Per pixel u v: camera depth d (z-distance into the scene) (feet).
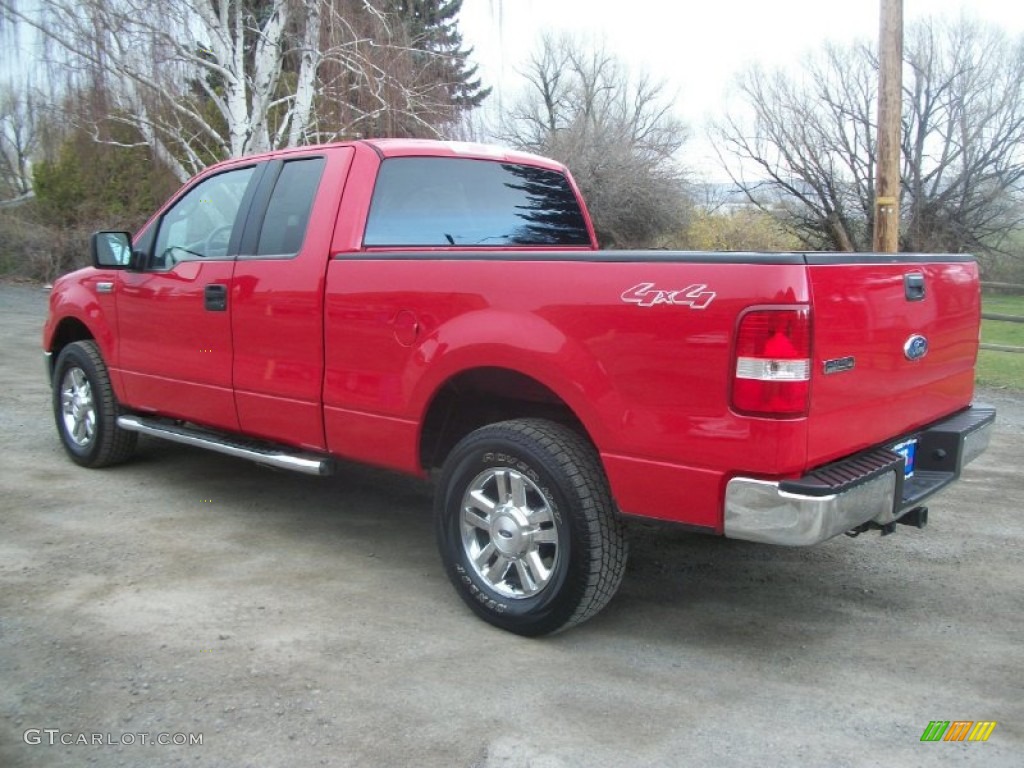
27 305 56.75
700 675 11.35
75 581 13.73
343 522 17.08
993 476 21.38
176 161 54.54
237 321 15.75
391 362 13.48
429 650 11.82
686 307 10.53
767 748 9.68
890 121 32.53
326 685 10.80
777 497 10.14
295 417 15.07
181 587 13.64
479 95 55.36
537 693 10.77
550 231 17.90
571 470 11.60
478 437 12.49
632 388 11.01
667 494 10.94
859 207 90.43
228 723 9.93
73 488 18.62
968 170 85.66
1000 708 10.63
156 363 17.66
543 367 11.70
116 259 18.25
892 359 11.88
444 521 12.98
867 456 11.59
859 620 13.15
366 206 14.48
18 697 10.36
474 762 9.32
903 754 9.62
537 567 12.12
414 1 54.13
